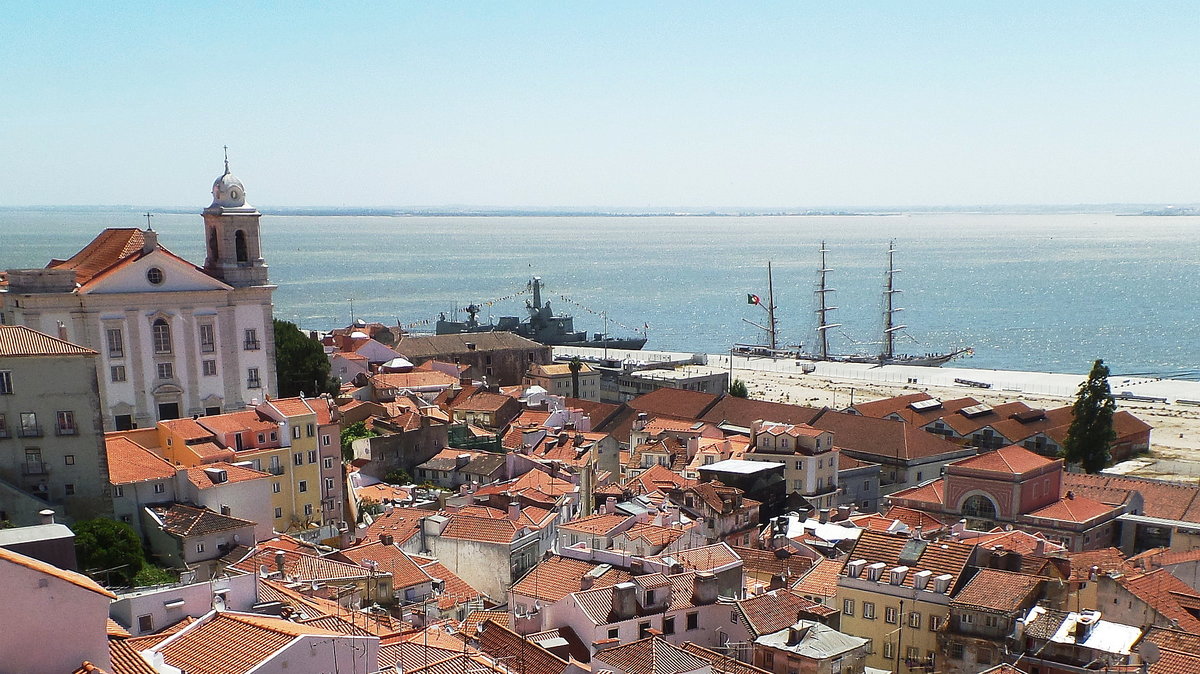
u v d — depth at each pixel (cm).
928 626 8450
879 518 12725
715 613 8425
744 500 13362
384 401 19888
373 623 7356
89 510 10406
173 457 12200
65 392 10294
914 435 18862
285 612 6706
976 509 13425
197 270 15038
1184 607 8662
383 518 12725
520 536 11575
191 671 4978
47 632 3759
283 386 18388
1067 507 13338
